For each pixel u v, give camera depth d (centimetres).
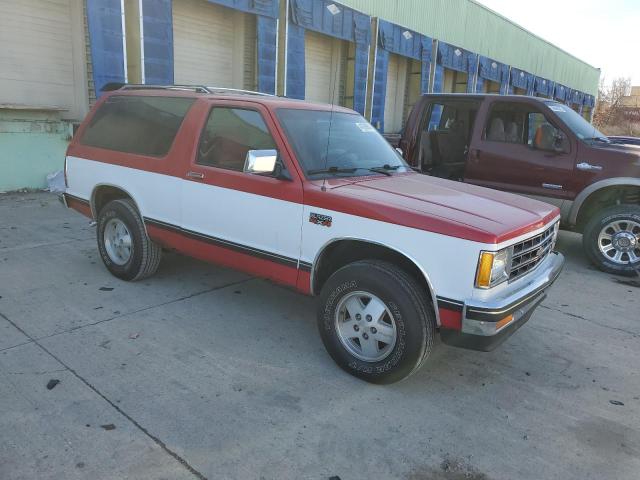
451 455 292
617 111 4906
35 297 477
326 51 1623
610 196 655
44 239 666
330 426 311
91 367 361
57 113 983
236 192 409
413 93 2052
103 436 289
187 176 443
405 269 349
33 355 373
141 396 330
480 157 712
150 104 496
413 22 1880
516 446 304
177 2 1173
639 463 294
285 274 392
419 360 336
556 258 412
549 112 670
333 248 373
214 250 436
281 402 333
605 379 388
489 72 2491
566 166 650
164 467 269
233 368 371
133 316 448
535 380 382
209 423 307
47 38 991
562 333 467
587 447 306
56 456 272
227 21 1293
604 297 565
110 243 531
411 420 323
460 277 312
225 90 497
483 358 411
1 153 917
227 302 489
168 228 468
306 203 370
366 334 355
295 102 446
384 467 280
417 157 760
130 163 493
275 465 276
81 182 550
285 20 1328
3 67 941
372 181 403
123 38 977
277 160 390
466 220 323
